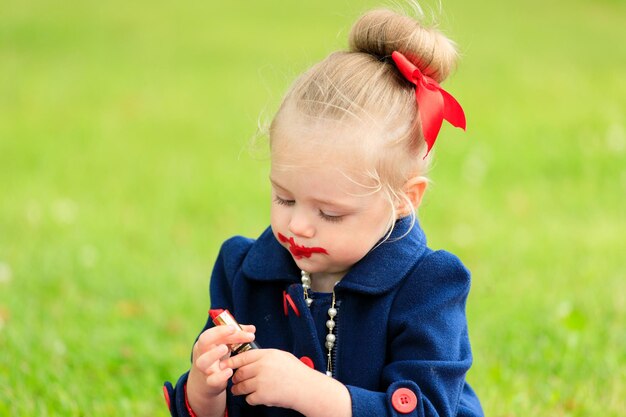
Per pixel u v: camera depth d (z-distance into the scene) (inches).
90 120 455.8
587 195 326.3
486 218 303.9
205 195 335.6
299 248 115.0
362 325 119.3
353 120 112.2
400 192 116.3
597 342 202.1
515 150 382.0
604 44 637.9
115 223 303.4
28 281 244.4
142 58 604.4
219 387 116.2
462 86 506.3
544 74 537.3
